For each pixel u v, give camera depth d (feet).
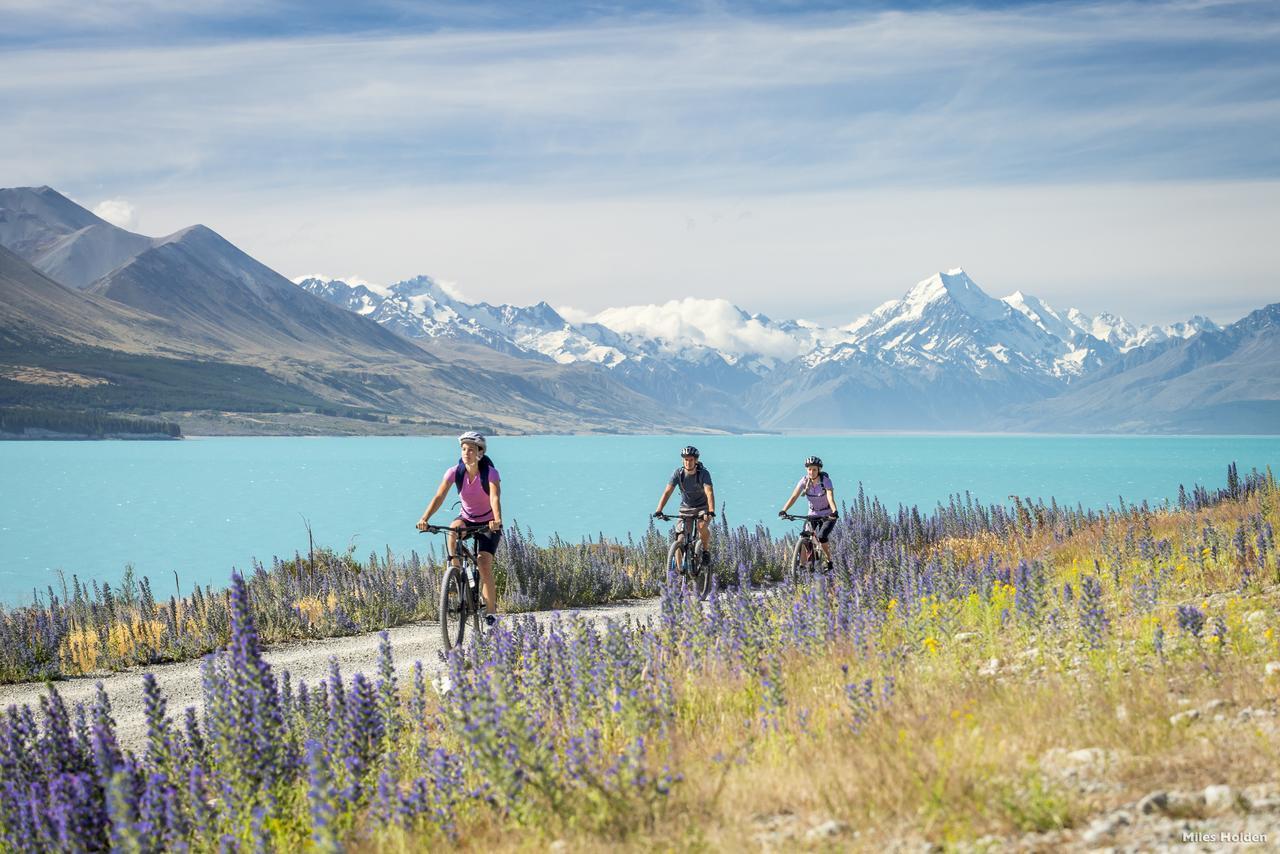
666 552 77.41
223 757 22.12
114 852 19.07
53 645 52.75
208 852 20.02
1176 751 20.53
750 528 187.42
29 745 25.59
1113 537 61.11
